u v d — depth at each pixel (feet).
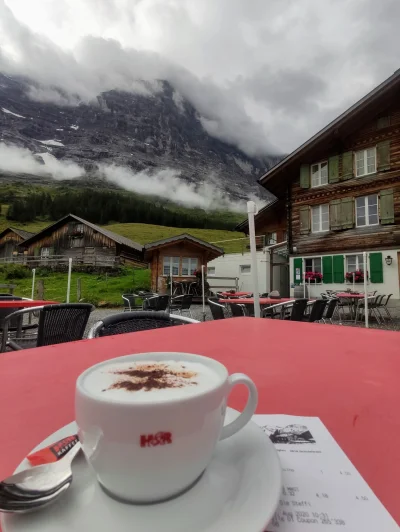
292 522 1.04
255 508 1.02
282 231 62.39
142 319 6.66
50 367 2.87
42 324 9.01
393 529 1.01
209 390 1.15
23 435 1.61
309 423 1.75
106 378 1.30
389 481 1.25
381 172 41.11
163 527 0.96
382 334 4.69
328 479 1.26
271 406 2.00
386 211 40.34
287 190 50.55
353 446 1.52
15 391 2.25
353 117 41.32
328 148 46.11
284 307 18.08
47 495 1.01
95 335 5.72
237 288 52.90
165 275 52.80
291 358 3.25
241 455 1.32
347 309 38.37
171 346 3.78
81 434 1.13
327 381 2.51
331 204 45.06
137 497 1.07
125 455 1.03
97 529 0.95
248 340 4.19
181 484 1.09
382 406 2.01
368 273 39.11
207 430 1.13
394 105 40.34
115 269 87.40
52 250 116.47
